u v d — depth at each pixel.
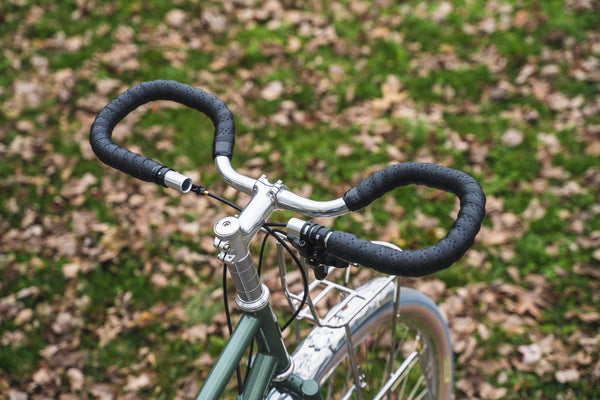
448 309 2.79
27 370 2.69
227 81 3.95
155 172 1.34
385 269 1.12
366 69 3.94
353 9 4.38
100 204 3.32
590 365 2.55
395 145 3.51
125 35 4.27
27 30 4.34
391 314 1.84
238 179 1.35
